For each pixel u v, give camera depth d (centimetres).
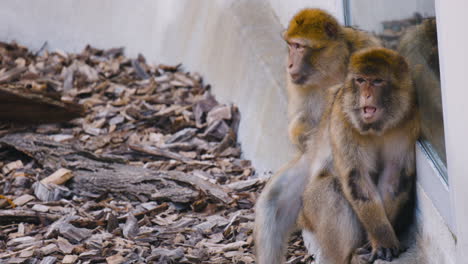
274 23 1451
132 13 1795
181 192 1050
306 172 905
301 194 897
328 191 778
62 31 1845
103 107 1504
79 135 1364
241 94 1377
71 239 919
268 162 1205
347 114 711
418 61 683
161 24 1745
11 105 1316
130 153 1273
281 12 1433
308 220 817
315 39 936
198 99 1530
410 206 749
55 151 1179
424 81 661
